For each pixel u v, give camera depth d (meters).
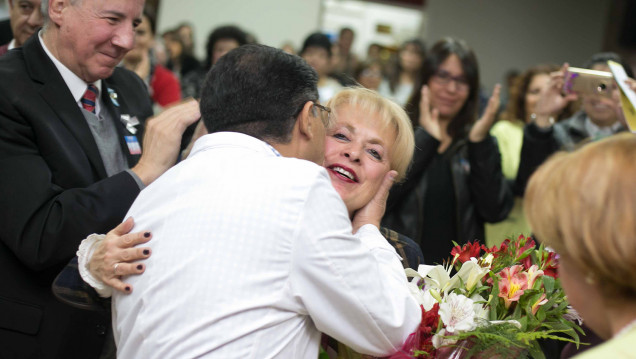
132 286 1.37
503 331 1.46
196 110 1.88
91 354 1.84
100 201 1.74
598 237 0.92
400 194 2.69
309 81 1.49
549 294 1.56
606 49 9.90
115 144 2.09
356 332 1.35
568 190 0.96
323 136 1.54
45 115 1.85
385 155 1.86
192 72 5.50
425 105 2.86
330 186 1.39
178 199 1.38
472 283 1.58
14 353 1.81
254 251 1.30
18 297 1.81
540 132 2.95
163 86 4.55
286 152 1.47
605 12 9.91
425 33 10.07
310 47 4.52
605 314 1.00
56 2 1.90
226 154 1.40
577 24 10.01
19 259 1.80
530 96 3.69
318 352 1.43
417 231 2.73
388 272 1.50
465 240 2.83
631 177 0.92
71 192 1.75
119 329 1.39
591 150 0.98
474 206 2.90
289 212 1.32
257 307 1.28
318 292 1.32
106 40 1.91
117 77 2.24
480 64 10.13
